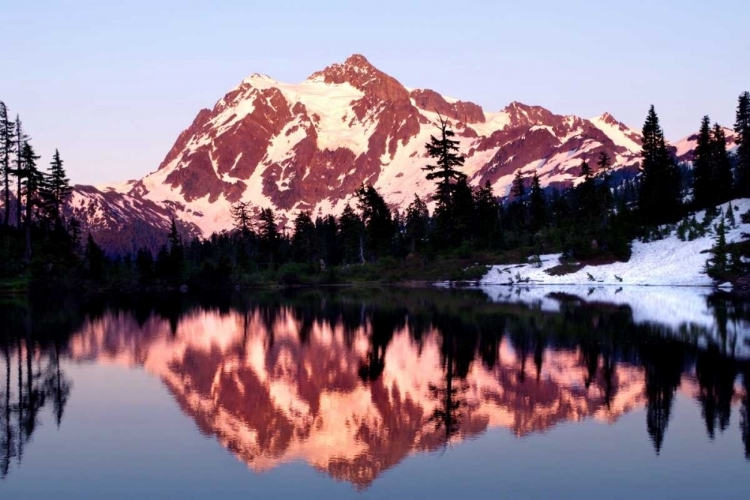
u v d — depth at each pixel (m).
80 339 41.97
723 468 17.59
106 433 21.28
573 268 94.94
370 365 32.09
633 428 21.11
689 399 24.53
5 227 93.38
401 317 52.41
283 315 56.88
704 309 54.19
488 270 102.56
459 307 59.56
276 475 17.56
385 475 17.45
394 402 24.88
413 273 111.81
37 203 94.94
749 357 32.31
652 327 43.09
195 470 17.94
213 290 105.75
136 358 34.75
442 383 27.89
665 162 110.81
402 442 20.16
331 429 21.59
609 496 15.91
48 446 19.97
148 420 22.77
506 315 51.47
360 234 141.75
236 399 25.61
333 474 17.58
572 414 22.84
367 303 68.44
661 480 16.83
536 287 86.88
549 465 17.98
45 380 29.27
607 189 119.06
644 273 87.88
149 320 53.47
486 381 28.05
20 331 46.12
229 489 16.64
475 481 16.94
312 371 30.89
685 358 32.19
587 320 47.06
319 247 149.25
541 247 107.25
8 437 20.88
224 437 20.81
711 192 108.25
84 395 26.34
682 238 94.75
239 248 158.25
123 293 94.00
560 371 29.70
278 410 23.95
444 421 22.34
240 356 35.12
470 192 122.56
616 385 26.84
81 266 97.19
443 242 117.44
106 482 17.12
